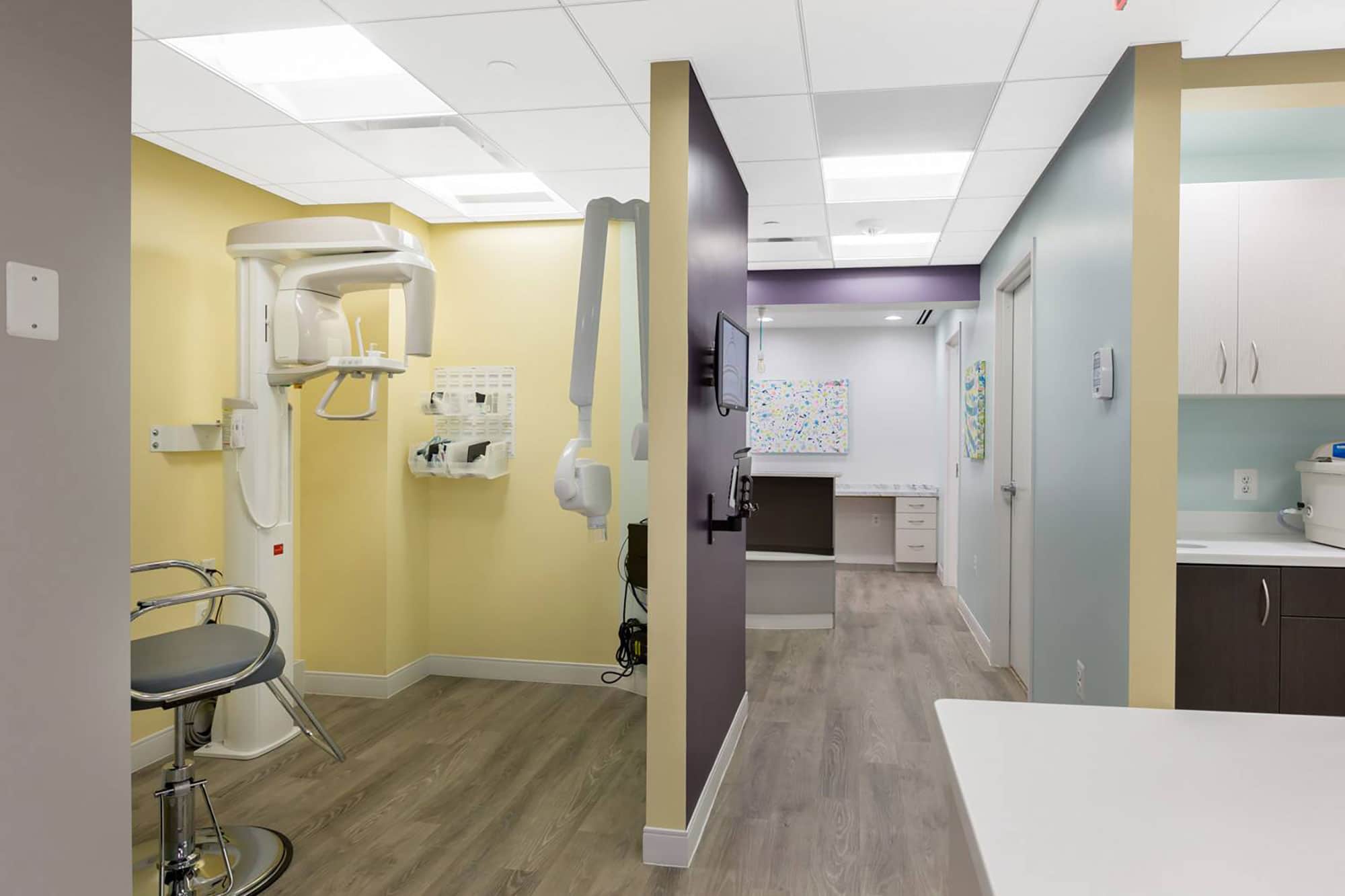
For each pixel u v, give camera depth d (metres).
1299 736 1.03
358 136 2.70
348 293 3.47
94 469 1.17
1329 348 2.45
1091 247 2.40
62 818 1.12
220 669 2.00
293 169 3.04
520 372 3.78
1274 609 2.31
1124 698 2.10
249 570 2.85
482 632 3.84
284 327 2.76
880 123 2.58
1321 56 2.05
